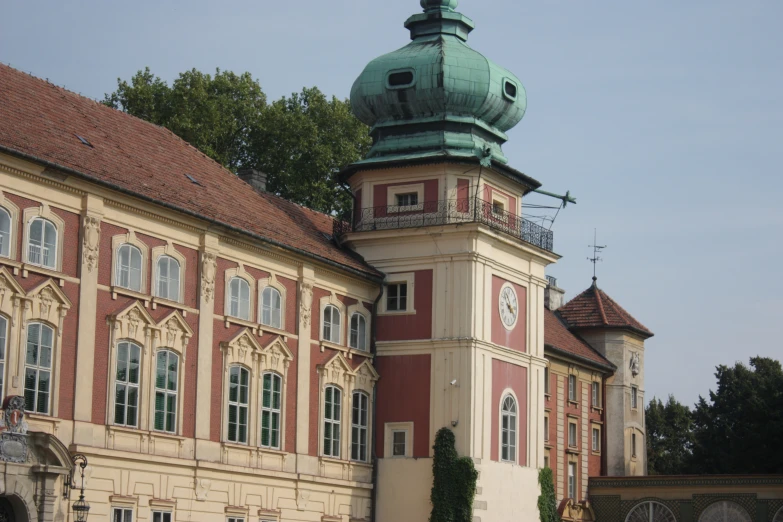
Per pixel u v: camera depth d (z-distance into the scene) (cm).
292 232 6506
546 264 7388
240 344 5934
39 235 4994
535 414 7125
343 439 6538
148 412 5422
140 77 8769
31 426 4859
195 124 8469
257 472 5934
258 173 6962
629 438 9706
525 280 7188
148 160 5928
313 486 6284
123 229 5372
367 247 6938
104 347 5234
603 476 9194
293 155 8919
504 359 6894
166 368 5544
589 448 9306
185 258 5688
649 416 14225
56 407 4991
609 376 9719
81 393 5094
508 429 6888
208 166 6519
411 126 7056
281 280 6256
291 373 6250
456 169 6888
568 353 8956
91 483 5091
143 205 5441
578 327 9812
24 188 4934
